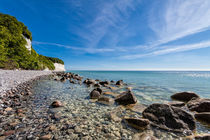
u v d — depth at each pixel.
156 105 5.41
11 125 3.97
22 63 31.97
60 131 3.84
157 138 3.78
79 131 3.92
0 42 26.89
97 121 4.79
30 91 10.20
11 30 37.50
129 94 8.05
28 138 3.33
